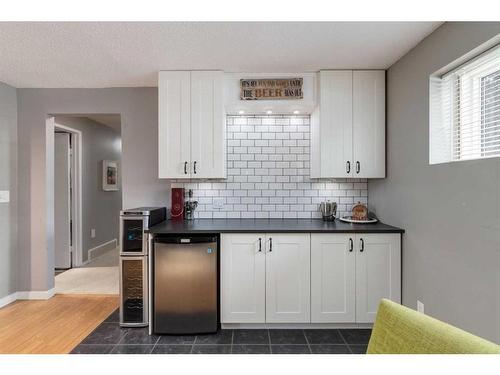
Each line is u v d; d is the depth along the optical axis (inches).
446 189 75.0
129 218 100.1
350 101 107.1
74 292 134.5
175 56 95.7
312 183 123.3
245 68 105.9
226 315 96.5
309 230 95.6
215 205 123.3
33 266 126.1
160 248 94.3
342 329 98.7
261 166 123.6
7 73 109.0
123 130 123.0
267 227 100.0
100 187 208.1
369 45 89.0
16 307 117.9
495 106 66.6
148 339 93.0
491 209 61.2
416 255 88.6
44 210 126.1
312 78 109.6
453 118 78.8
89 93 123.7
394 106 101.8
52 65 102.0
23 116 124.7
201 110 107.4
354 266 96.5
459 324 70.6
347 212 122.9
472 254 66.5
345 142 107.1
